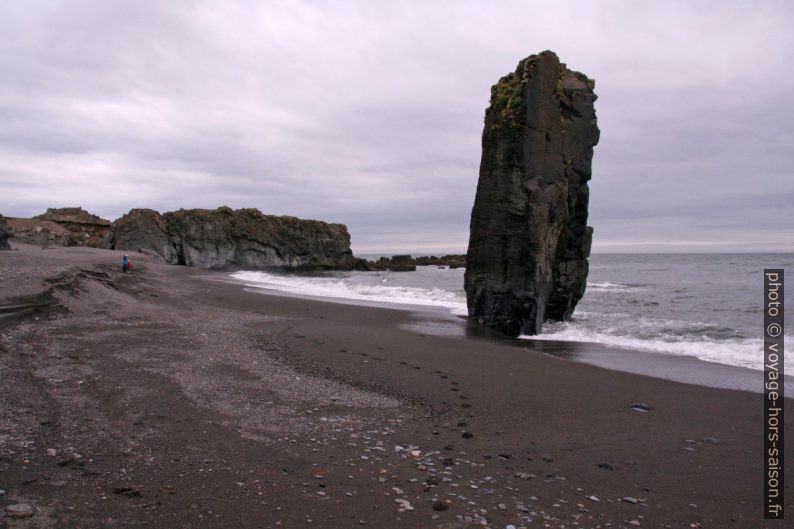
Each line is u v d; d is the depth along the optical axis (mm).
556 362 15117
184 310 21078
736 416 10000
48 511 4820
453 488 6273
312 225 90625
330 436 7875
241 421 8125
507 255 22359
